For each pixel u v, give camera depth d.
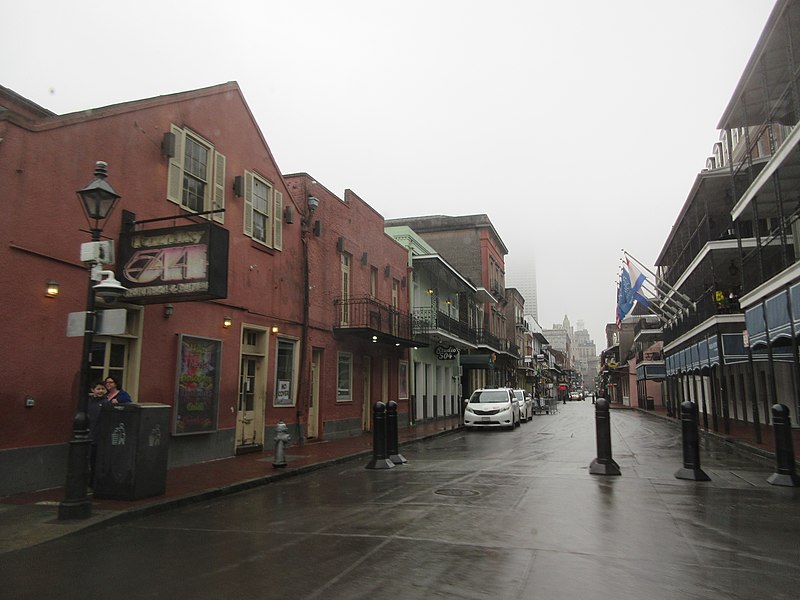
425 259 27.47
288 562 5.42
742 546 5.88
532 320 81.75
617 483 9.86
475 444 18.20
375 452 12.41
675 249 32.69
